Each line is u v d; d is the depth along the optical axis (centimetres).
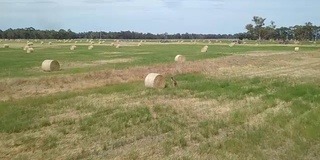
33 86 2105
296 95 1803
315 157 905
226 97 1753
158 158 897
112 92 1916
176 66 3150
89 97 1756
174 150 962
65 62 3653
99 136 1081
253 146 983
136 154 921
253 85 2147
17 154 918
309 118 1280
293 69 3259
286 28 15700
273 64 3688
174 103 1619
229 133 1128
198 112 1434
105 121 1258
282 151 950
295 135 1079
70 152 937
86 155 917
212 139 1063
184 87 2084
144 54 5028
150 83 2069
